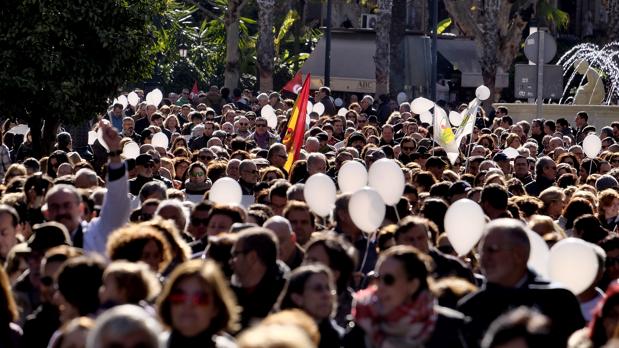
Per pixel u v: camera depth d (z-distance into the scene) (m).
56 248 14.39
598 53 76.44
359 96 90.00
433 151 34.88
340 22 113.62
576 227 19.27
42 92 37.59
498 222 14.00
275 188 22.03
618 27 85.56
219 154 34.94
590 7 113.81
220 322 11.67
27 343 13.98
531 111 60.56
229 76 78.19
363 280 16.92
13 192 23.08
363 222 17.61
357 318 12.64
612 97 74.31
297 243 18.56
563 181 30.64
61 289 13.20
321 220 21.88
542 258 15.92
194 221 19.25
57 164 30.22
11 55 37.09
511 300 13.65
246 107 62.69
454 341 12.73
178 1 104.94
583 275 15.23
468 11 79.81
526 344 9.84
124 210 17.94
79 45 37.97
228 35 78.19
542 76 44.56
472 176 29.58
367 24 101.56
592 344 12.45
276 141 42.53
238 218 18.03
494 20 79.12
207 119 45.81
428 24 114.62
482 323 13.37
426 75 87.19
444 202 20.59
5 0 36.97
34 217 21.00
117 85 39.09
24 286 15.57
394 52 83.50
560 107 60.69
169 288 11.59
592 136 35.19
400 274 12.44
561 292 13.77
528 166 34.50
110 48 38.00
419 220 16.39
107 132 17.92
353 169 21.61
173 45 92.12
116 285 12.59
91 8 37.47
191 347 11.54
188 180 28.72
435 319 12.71
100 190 21.41
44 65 37.06
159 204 19.94
